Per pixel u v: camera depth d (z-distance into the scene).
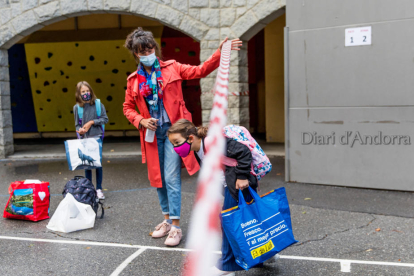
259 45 13.46
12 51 13.83
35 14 9.41
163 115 4.16
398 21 5.95
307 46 6.61
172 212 4.09
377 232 4.36
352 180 6.47
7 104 10.12
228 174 3.09
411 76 5.94
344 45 6.34
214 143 3.01
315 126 6.67
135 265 3.60
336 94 6.47
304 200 5.73
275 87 11.56
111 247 4.05
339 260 3.64
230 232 2.91
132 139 13.45
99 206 5.56
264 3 8.43
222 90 2.79
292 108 6.82
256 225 2.97
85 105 5.88
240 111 8.95
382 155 6.24
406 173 6.10
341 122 6.47
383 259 3.64
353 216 4.95
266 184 6.82
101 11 9.19
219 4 8.73
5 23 9.55
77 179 4.94
